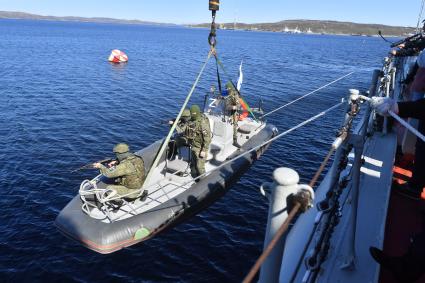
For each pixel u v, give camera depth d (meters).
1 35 98.38
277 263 1.56
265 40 153.00
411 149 5.33
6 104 22.06
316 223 2.21
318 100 27.17
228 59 57.69
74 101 23.80
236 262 8.70
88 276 8.02
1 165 13.11
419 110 2.57
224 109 11.02
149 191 8.61
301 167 14.38
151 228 7.48
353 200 2.78
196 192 8.42
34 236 9.23
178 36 157.50
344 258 3.07
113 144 16.06
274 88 31.75
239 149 10.90
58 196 11.17
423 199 4.30
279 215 1.50
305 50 92.19
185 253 8.88
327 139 18.05
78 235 7.14
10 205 10.53
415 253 2.70
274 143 16.78
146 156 9.66
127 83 31.64
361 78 41.12
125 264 8.41
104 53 59.38
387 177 4.45
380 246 3.21
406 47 8.26
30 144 15.41
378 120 6.13
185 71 41.09
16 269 8.11
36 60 45.25
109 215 7.57
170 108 23.05
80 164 13.60
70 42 84.12
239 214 10.68
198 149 8.80
